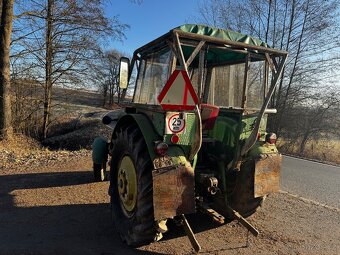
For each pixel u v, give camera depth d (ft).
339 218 15.01
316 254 11.45
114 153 13.43
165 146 10.32
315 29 43.09
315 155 40.70
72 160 25.86
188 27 11.24
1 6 35.32
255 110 13.02
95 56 45.62
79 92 49.01
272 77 12.58
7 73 34.45
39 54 42.29
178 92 10.10
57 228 13.05
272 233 13.04
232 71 14.17
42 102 44.50
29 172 21.95
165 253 11.14
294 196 18.38
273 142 13.12
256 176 12.36
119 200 13.14
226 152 13.21
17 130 41.75
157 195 10.14
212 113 12.59
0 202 15.93
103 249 11.35
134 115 12.09
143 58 14.62
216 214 11.48
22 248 11.26
